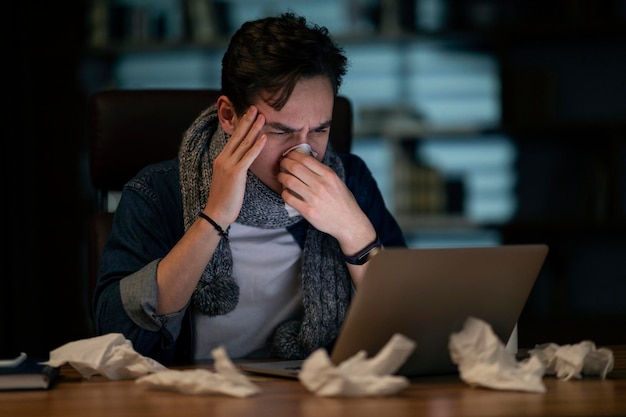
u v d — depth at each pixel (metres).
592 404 1.17
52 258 4.80
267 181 1.95
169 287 1.82
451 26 4.81
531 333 4.48
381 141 4.89
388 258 1.30
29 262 4.70
